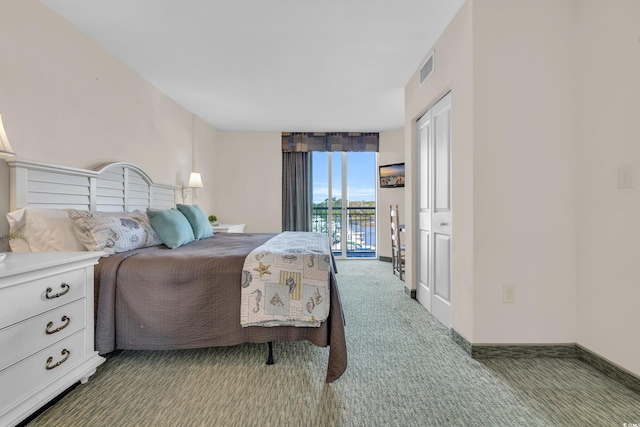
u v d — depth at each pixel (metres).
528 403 1.45
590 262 1.80
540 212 1.92
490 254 1.92
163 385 1.59
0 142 1.33
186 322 1.77
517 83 1.90
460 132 2.08
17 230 1.77
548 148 1.91
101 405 1.42
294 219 5.57
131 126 3.01
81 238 1.91
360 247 5.91
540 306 1.92
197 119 4.53
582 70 1.84
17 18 1.88
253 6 2.08
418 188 3.15
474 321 1.92
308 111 4.31
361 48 2.62
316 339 1.71
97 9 2.11
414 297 3.20
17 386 1.20
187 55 2.74
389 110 4.27
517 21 1.90
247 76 3.17
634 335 1.56
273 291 1.73
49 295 1.34
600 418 1.34
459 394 1.52
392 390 1.56
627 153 1.59
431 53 2.61
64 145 2.23
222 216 5.43
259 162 5.46
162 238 2.40
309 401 1.46
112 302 1.75
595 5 1.75
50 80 2.11
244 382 1.63
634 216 1.56
